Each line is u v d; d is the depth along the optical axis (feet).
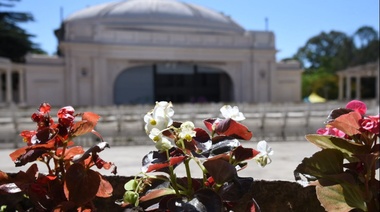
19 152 7.47
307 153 25.85
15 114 48.01
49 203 7.28
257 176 14.62
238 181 6.78
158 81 143.02
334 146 6.93
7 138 33.78
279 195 9.41
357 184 6.51
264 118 39.24
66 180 6.91
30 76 126.72
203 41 140.97
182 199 6.38
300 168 6.95
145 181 7.14
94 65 130.11
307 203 9.21
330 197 6.79
